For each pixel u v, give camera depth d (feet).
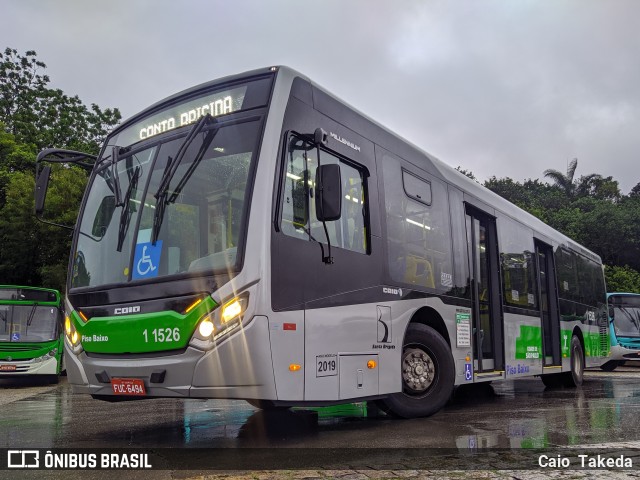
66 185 77.30
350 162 22.22
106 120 113.19
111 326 19.07
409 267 24.44
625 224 129.70
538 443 18.92
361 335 20.89
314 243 19.53
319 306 19.21
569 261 45.44
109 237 20.86
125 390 18.54
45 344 57.16
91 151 105.60
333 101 22.17
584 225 133.49
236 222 18.20
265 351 17.16
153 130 21.89
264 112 19.26
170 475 14.98
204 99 20.83
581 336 45.73
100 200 22.13
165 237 19.21
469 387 41.60
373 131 24.17
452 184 29.45
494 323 31.55
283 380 17.57
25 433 22.22
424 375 24.70
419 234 25.64
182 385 17.53
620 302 76.48
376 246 22.52
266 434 20.84
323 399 18.83
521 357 33.71
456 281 27.86
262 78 20.12
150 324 18.24
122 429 22.90
